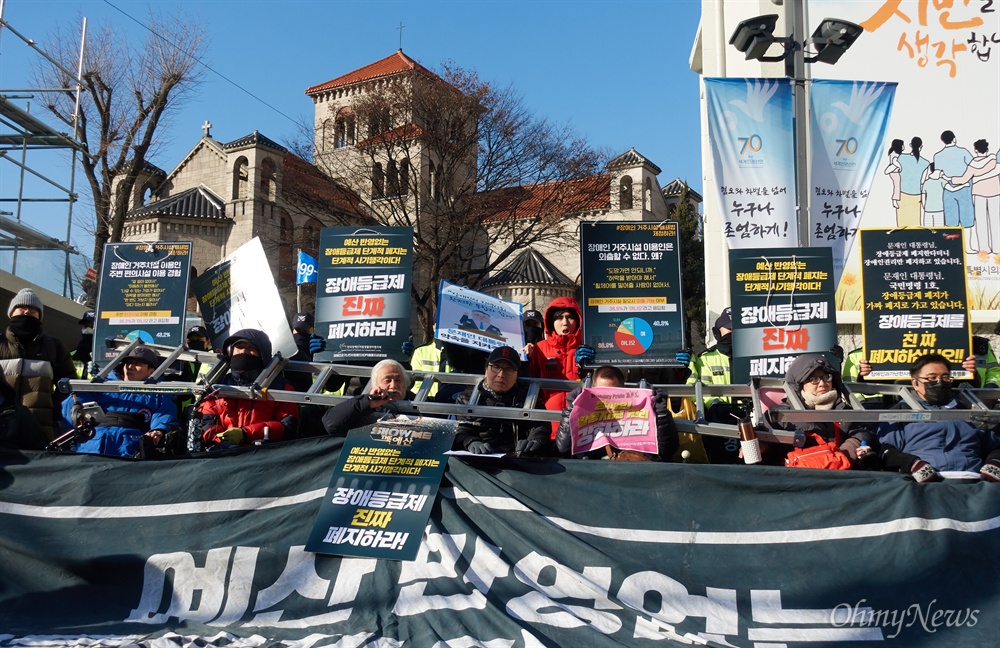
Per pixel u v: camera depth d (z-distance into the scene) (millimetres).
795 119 8219
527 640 4363
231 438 5684
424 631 4531
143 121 27188
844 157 8312
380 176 38188
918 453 5555
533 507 4957
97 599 5016
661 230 7070
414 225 36500
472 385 6227
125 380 6344
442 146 36938
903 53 10148
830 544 4652
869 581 4535
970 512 4660
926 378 5793
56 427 6961
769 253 6586
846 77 10156
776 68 10664
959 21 10117
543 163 37750
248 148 47250
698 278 41000
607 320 6957
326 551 4969
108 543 5156
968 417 5105
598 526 4852
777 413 5188
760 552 4672
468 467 5148
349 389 6977
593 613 4551
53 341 7082
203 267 45969
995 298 9719
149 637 4668
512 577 4723
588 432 5309
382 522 5023
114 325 7160
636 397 5371
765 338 6496
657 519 4824
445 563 4828
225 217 46594
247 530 5102
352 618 4703
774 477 4820
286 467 5285
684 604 4574
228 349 6309
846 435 5672
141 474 5352
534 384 6109
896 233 6645
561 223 40906
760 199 8125
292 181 40781
